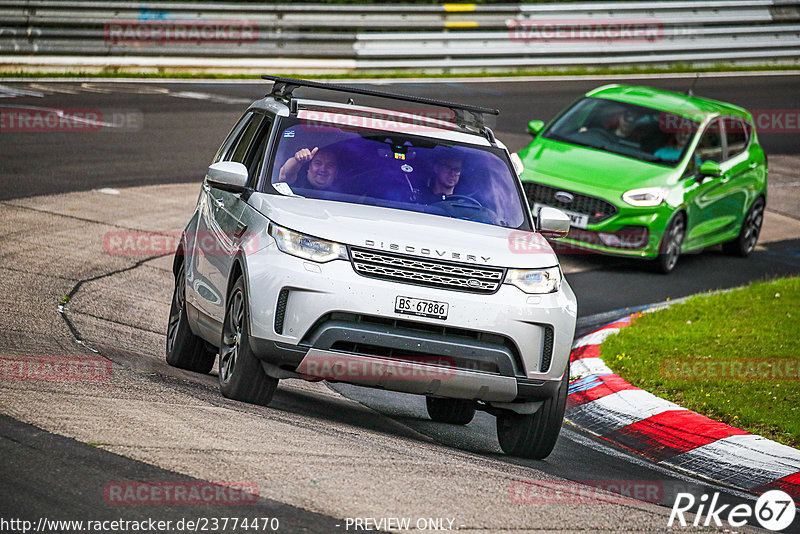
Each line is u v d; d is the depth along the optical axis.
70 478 16.41
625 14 103.25
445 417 27.97
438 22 95.31
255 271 22.52
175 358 28.31
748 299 42.53
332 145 25.84
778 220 64.75
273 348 22.17
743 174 54.62
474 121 29.08
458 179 25.97
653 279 48.09
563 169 49.38
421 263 22.41
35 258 38.12
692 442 26.78
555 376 23.20
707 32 106.88
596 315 40.94
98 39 83.25
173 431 19.52
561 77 98.44
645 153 50.97
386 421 25.97
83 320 31.27
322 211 23.55
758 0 108.94
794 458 25.36
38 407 20.00
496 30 98.12
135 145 61.44
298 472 18.09
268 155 25.44
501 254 23.25
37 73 80.94
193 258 27.53
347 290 22.00
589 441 26.98
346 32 92.69
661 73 103.56
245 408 22.61
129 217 46.91
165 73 85.88
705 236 52.09
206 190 28.78
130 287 36.72
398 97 26.31
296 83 26.16
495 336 22.64
